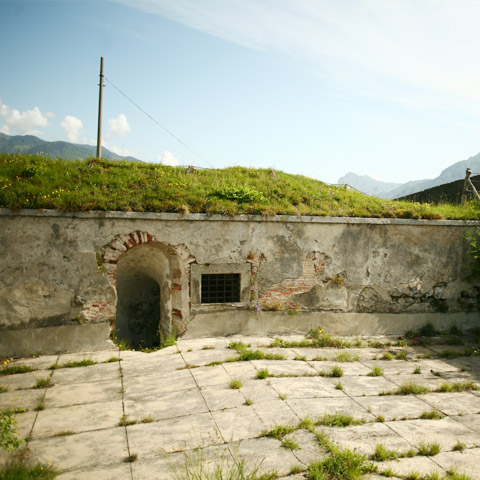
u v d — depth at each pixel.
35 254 8.27
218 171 12.56
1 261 8.06
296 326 9.98
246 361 8.06
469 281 10.95
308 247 9.98
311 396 6.64
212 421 5.78
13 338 8.18
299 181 12.69
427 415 6.11
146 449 5.09
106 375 7.39
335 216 10.16
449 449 5.24
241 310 9.68
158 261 10.12
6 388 6.79
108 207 8.78
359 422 5.85
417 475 4.62
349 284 10.26
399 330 10.57
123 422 5.73
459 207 12.08
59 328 8.46
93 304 8.68
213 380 7.14
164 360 8.09
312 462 4.74
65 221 8.45
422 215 10.72
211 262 9.44
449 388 7.13
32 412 6.02
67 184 9.41
